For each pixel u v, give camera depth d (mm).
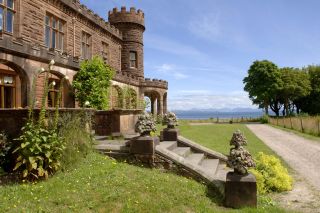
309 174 11102
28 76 15109
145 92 40188
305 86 64812
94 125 12703
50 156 7922
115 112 12531
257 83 63969
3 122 8242
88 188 7191
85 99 19125
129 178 8031
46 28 19234
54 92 18219
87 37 25094
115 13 35312
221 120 61812
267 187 8945
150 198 6957
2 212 5879
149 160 9445
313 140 22609
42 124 8234
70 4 21344
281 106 72500
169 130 12586
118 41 32719
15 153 8086
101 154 9906
